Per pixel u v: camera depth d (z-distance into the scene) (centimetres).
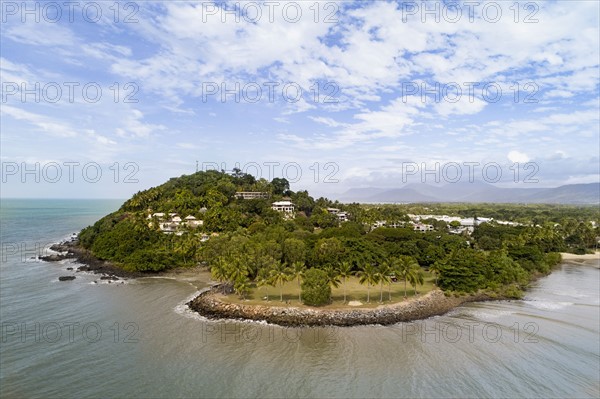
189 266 12850
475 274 10219
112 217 17450
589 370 5834
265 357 6197
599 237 19400
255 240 13025
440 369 5838
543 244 16662
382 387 5306
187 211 18538
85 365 5744
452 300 9481
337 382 5422
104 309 8344
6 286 10062
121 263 12588
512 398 5053
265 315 8088
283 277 8750
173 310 8444
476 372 5753
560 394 5162
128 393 5028
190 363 5916
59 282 10675
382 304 8644
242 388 5212
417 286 10381
